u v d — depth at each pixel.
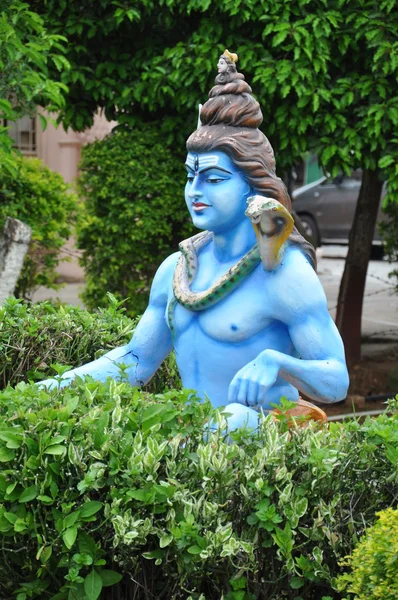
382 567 2.63
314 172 22.56
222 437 3.02
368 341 11.20
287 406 3.13
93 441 2.94
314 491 2.95
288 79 6.75
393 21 6.86
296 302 3.35
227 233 3.53
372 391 8.82
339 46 6.89
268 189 3.42
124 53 7.43
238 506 2.96
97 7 7.27
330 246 20.44
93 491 2.98
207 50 6.88
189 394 3.22
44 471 2.90
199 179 3.45
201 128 3.49
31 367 4.81
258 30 6.96
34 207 7.94
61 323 4.88
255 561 2.90
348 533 3.03
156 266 7.76
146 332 3.84
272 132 7.03
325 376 3.34
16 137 14.92
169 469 2.92
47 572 2.98
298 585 2.89
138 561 2.96
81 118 7.70
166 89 7.02
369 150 7.23
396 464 2.99
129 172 7.39
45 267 8.74
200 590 3.00
